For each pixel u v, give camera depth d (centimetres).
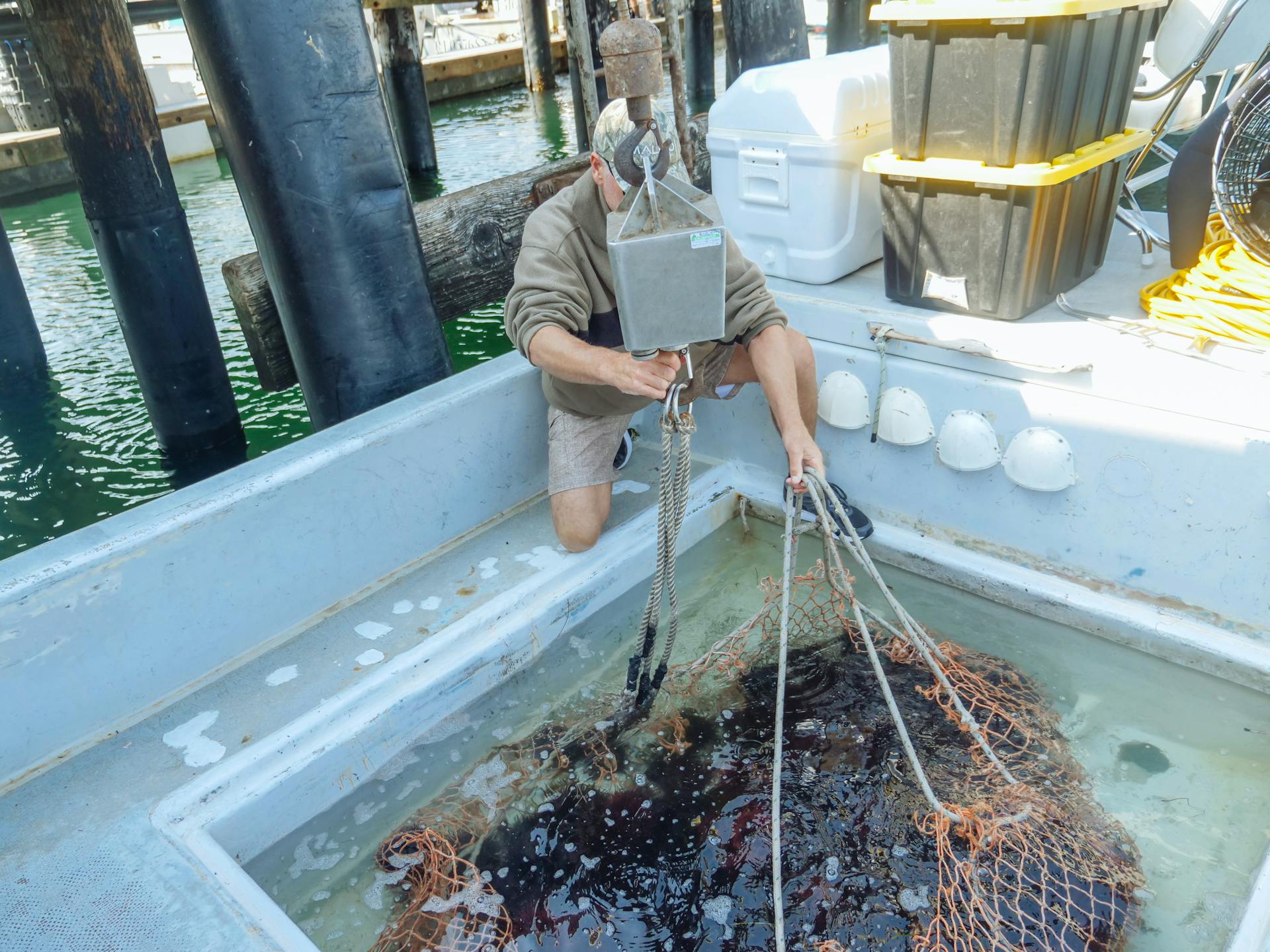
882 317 232
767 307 218
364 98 254
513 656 217
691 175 421
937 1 202
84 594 179
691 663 213
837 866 160
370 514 223
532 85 1448
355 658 205
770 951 149
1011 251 213
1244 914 146
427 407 230
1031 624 224
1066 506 215
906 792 172
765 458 268
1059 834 161
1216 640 200
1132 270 248
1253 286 194
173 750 184
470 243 430
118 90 396
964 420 221
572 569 232
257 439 475
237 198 933
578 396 224
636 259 141
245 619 206
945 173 212
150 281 423
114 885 154
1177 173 212
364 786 194
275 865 178
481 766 192
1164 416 194
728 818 171
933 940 147
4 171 1016
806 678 204
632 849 168
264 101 243
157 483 440
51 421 499
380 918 165
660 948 151
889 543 246
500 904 161
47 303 677
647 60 167
